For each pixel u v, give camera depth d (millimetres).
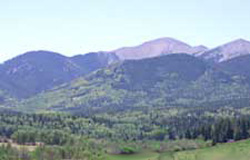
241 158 150500
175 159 167875
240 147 165125
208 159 156250
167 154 186250
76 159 190625
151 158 189625
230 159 152000
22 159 186125
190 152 175875
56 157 189500
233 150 161125
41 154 189250
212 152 164375
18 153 188875
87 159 191250
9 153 187750
